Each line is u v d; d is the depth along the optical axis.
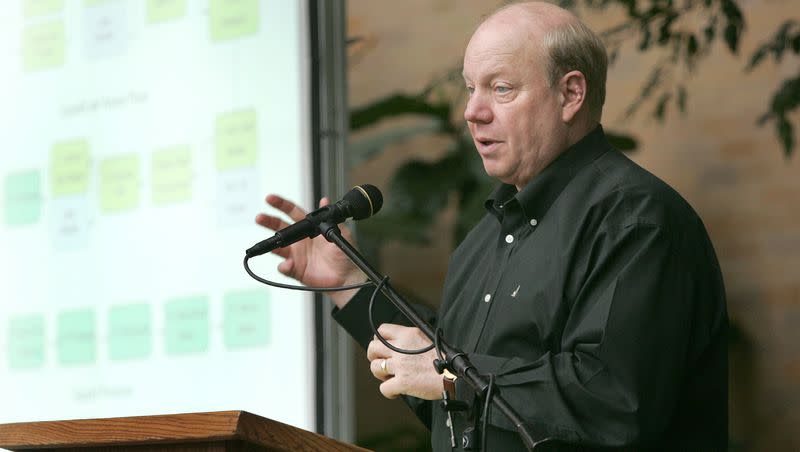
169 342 8.34
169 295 8.43
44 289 8.88
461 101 12.12
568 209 5.40
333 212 5.12
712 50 11.07
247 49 8.50
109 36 9.01
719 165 10.96
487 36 5.66
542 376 4.91
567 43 5.59
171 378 8.30
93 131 8.95
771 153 10.79
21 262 8.99
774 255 10.67
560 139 5.61
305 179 8.18
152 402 8.33
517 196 5.61
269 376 8.02
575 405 4.85
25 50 9.31
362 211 5.16
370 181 12.32
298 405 7.92
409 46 12.40
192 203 8.47
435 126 12.16
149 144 8.71
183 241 8.46
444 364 4.61
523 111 5.57
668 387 4.92
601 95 5.75
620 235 5.12
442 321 5.98
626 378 4.86
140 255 8.58
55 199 8.98
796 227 10.63
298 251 6.14
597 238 5.19
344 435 7.98
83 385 8.59
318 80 8.35
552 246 5.37
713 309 5.33
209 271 8.33
